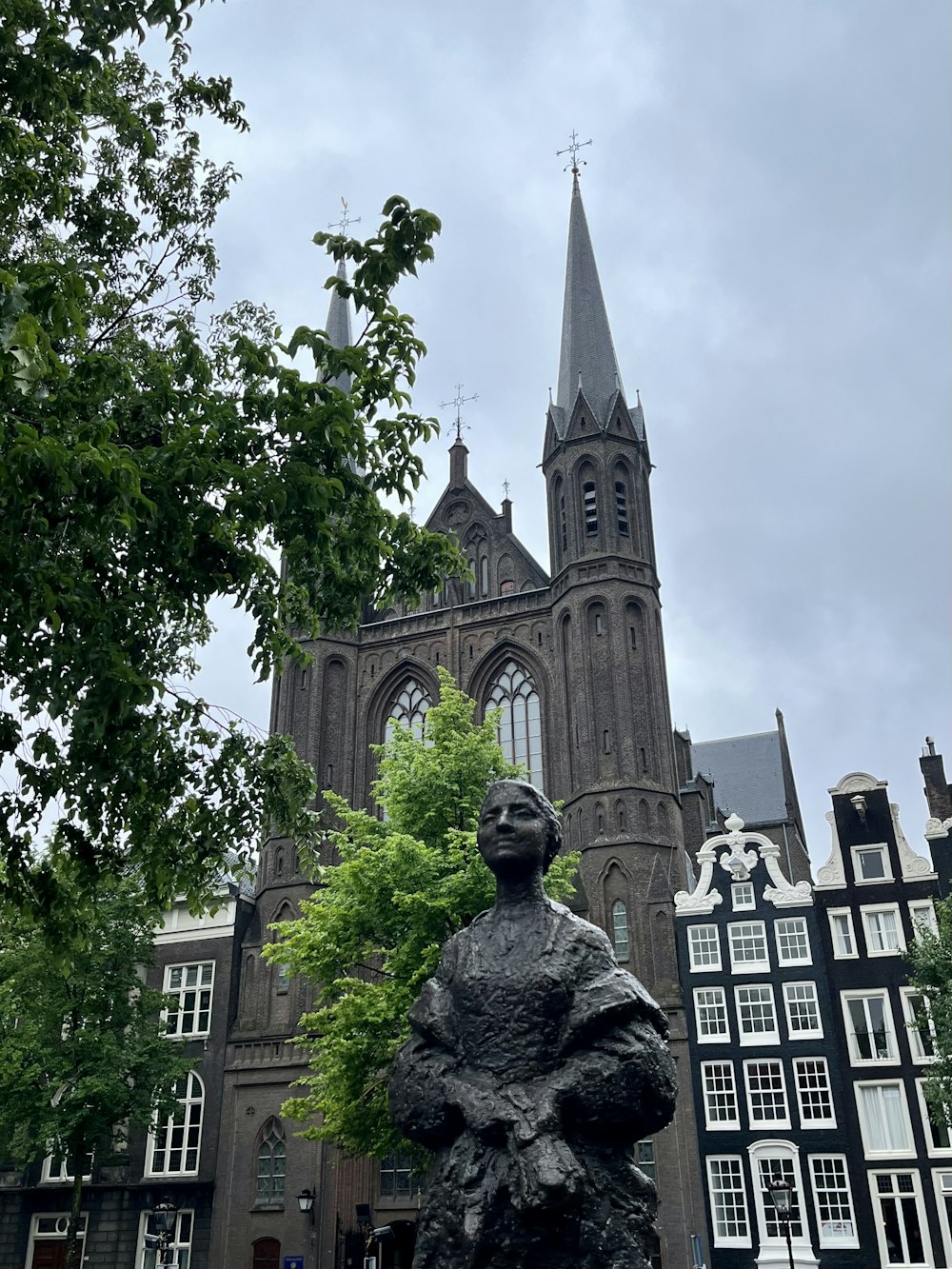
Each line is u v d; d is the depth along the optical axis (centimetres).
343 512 1355
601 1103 591
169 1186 4562
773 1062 3962
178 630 1491
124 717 1227
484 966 650
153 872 1402
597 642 5188
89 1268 4531
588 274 6206
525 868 682
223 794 1450
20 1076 3662
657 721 5038
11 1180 4762
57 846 1377
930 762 5128
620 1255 577
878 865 4088
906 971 3941
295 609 1485
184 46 1572
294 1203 4369
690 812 6312
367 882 2931
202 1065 4766
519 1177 566
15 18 1279
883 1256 3625
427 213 1289
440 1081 628
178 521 1149
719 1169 3881
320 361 1305
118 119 1499
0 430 923
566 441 5650
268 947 3125
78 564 1152
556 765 5156
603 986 623
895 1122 3778
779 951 4106
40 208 1384
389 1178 4444
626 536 5447
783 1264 3678
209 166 1634
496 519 5978
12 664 1120
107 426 1063
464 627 5616
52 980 3684
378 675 5666
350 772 5488
